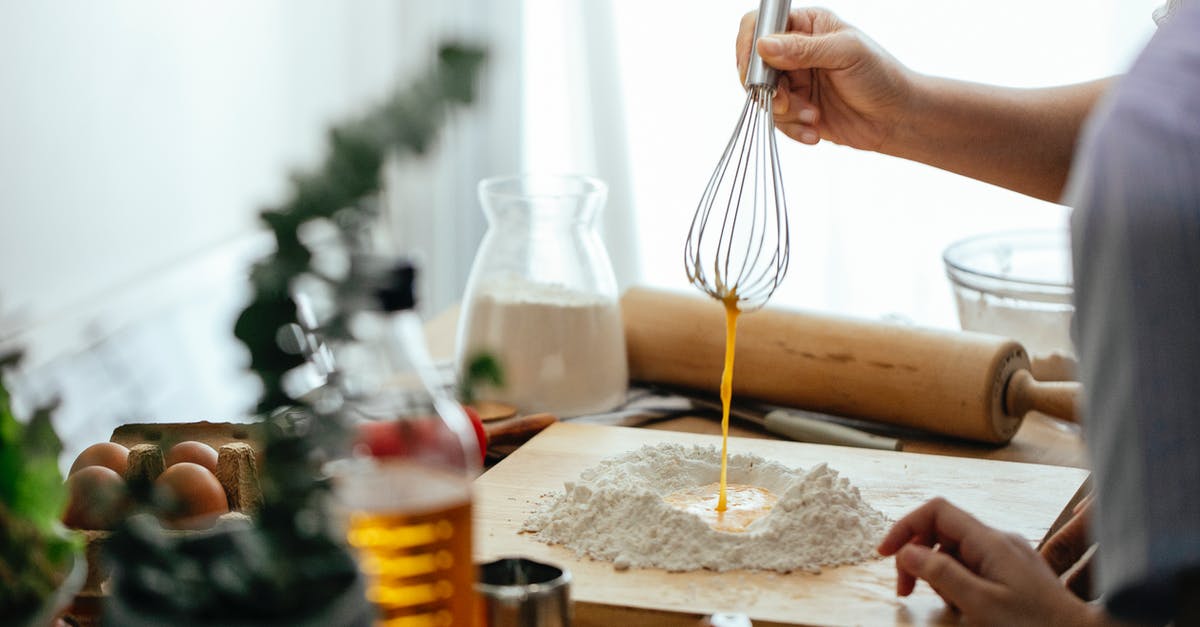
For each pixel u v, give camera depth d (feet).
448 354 5.01
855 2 6.86
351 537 2.89
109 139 5.72
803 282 7.20
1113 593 2.95
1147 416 2.89
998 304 4.68
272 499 2.81
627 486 3.83
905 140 4.66
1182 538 2.88
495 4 7.27
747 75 4.25
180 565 2.77
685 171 7.33
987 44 6.77
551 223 4.65
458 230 7.50
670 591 3.56
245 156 6.91
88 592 3.31
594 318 4.63
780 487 4.03
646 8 7.18
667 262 7.47
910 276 7.13
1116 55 6.62
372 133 2.71
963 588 3.33
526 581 3.22
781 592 3.56
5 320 4.91
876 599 3.53
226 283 6.65
